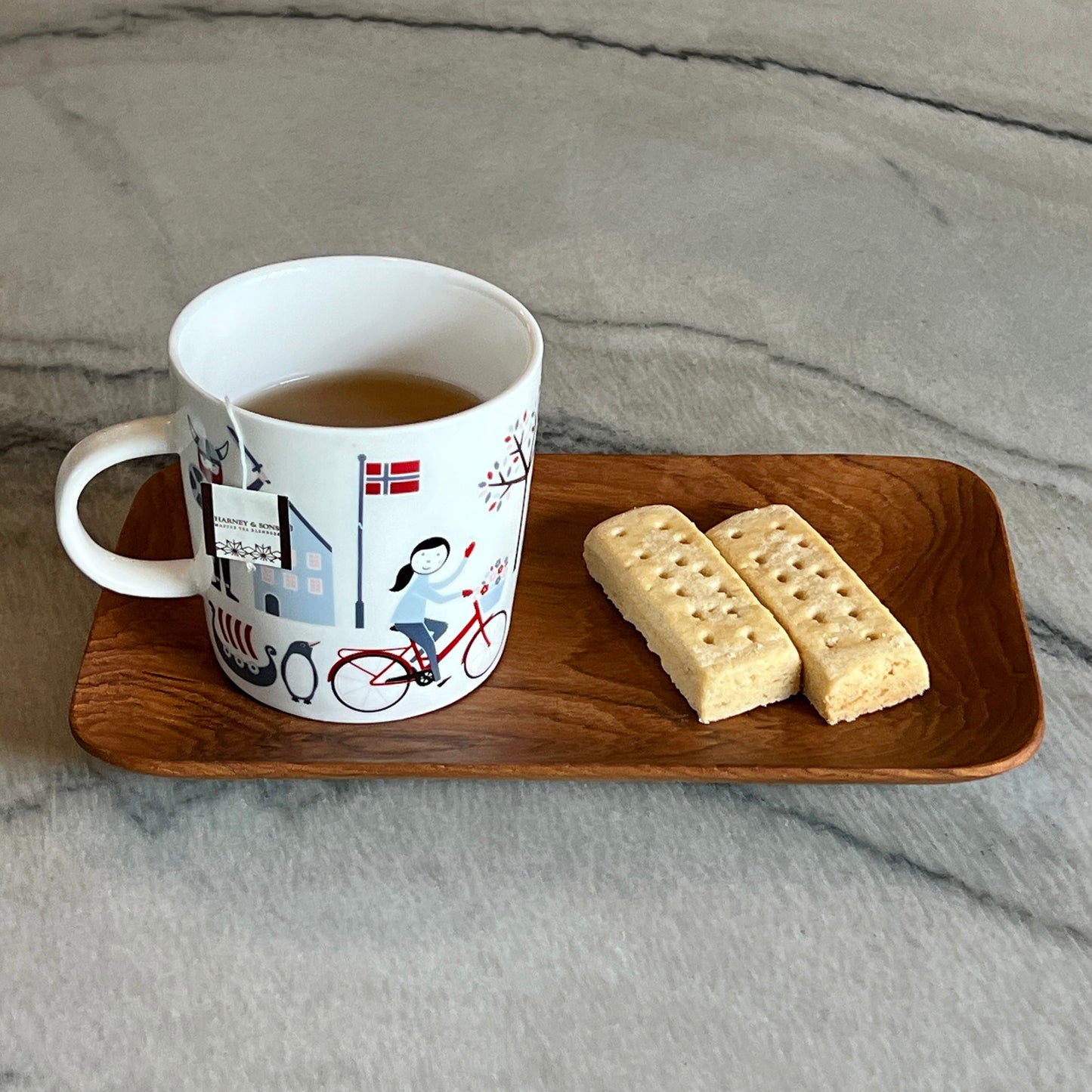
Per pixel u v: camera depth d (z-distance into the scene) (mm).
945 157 716
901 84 769
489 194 674
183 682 394
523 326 373
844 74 774
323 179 677
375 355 404
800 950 352
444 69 769
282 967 344
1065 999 344
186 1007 335
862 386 563
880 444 531
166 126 706
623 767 368
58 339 562
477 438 346
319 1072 324
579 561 448
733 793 389
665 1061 329
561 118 732
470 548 364
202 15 807
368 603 360
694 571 422
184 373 344
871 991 344
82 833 371
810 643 396
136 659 399
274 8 819
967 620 426
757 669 389
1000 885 368
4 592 438
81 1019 332
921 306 616
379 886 362
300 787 386
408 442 336
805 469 481
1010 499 504
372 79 757
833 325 600
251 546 354
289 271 382
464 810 382
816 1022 337
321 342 398
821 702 390
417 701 384
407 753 375
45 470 492
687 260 637
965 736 386
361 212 655
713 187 688
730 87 763
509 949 350
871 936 356
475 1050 329
